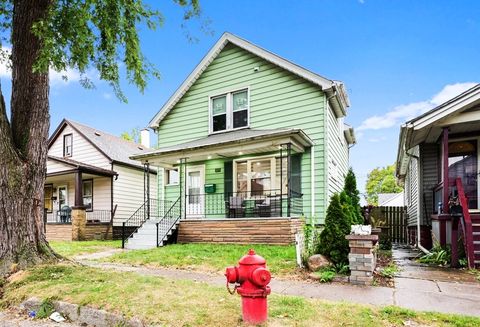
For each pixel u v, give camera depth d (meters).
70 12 5.47
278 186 10.99
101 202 17.22
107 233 15.98
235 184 11.84
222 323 3.02
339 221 5.84
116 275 4.77
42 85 5.74
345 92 11.57
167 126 13.78
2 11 6.63
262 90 11.80
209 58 12.80
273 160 11.17
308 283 5.04
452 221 6.91
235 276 3.02
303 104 10.98
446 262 7.04
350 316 3.19
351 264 5.08
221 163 12.21
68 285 4.26
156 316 3.22
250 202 11.21
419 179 10.59
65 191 18.72
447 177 7.82
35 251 5.41
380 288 4.69
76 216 14.66
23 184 5.43
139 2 6.42
